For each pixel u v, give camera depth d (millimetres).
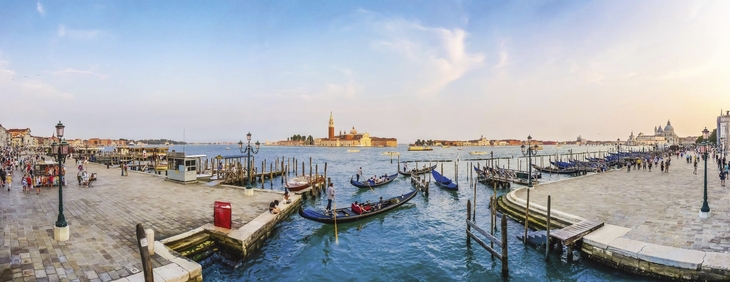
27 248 11391
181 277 9859
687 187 25984
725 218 15844
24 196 21719
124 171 38312
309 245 16891
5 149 94875
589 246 13320
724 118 93312
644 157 77188
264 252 15477
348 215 20453
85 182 27156
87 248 11672
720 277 10391
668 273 11156
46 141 167125
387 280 13016
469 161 97375
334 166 78250
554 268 13352
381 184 38469
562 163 61094
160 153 77062
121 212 17641
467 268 13969
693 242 12695
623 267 12180
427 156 138125
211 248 14633
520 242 16438
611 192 24188
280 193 24828
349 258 15258
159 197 22453
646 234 13805
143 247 9016
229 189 26562
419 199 29656
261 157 123375
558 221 16906
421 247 16656
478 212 23984
